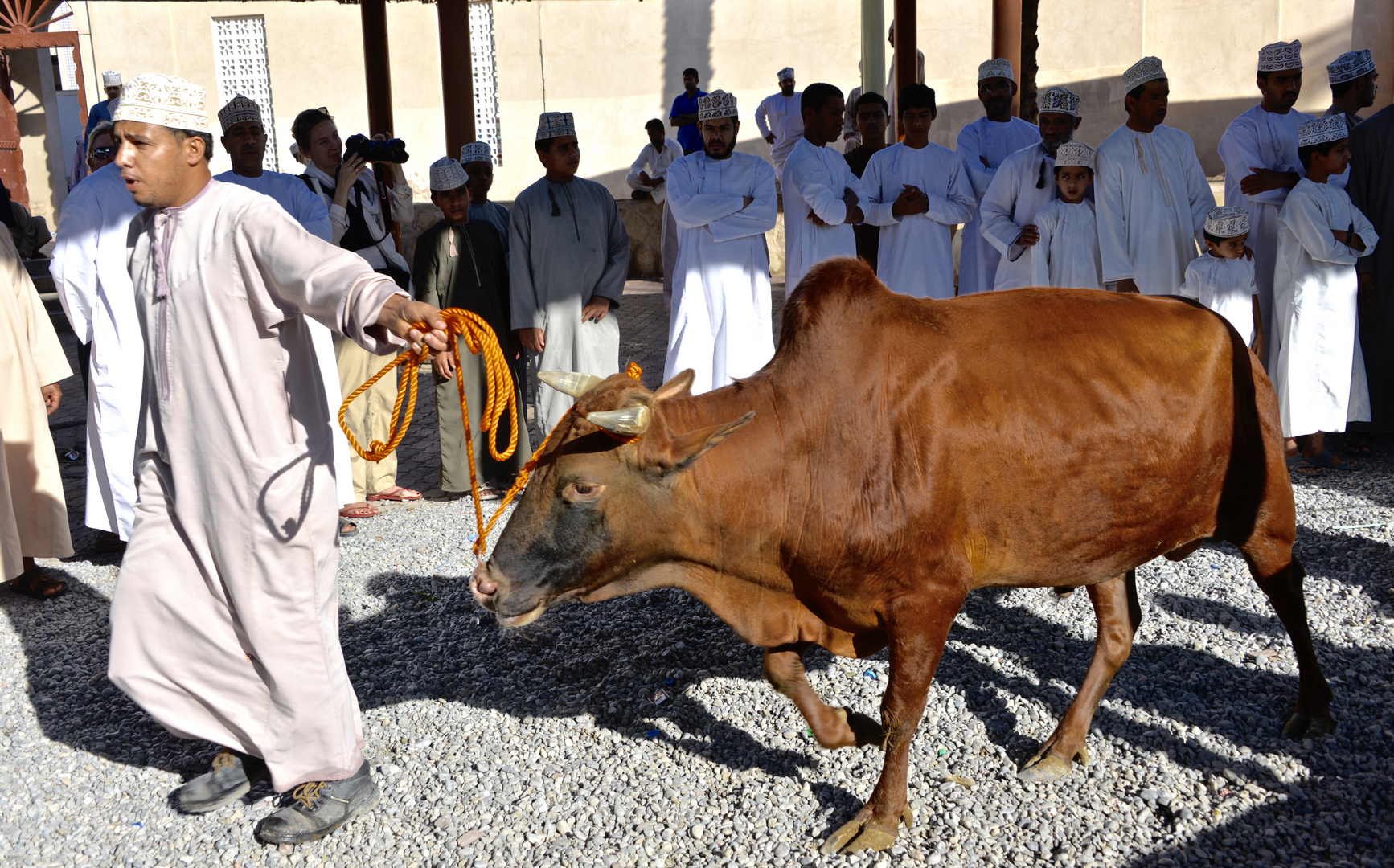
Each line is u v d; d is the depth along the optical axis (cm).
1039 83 1992
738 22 2133
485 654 476
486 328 296
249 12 2189
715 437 296
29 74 2400
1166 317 352
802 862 327
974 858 324
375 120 1006
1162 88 642
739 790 365
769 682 349
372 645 491
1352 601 477
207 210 327
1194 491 351
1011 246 682
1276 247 705
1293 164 716
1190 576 513
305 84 2197
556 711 424
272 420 330
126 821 366
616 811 357
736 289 683
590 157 2200
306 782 352
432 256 699
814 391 323
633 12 2145
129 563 345
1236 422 354
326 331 620
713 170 686
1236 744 374
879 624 332
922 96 693
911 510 316
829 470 320
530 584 312
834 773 372
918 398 320
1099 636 374
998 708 407
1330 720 376
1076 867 317
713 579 335
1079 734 367
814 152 681
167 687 347
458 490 727
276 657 338
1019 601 499
